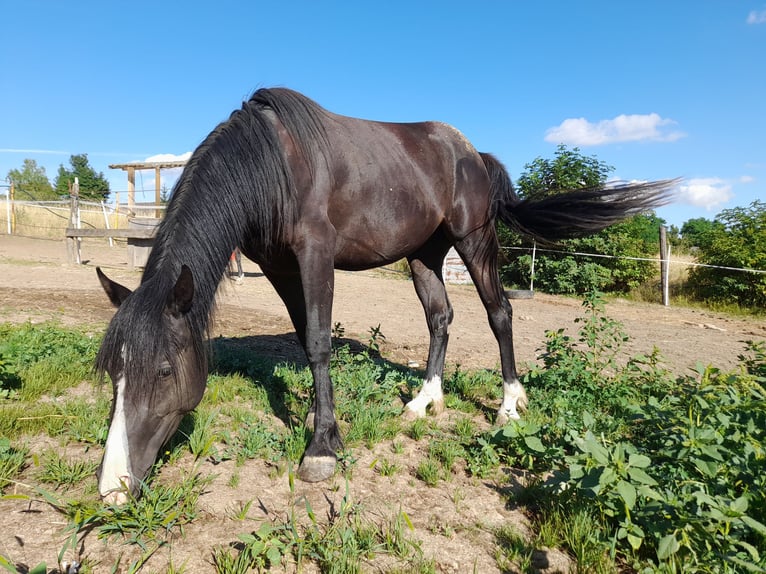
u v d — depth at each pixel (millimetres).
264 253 2844
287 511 2189
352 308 8695
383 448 2975
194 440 2623
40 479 2258
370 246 3100
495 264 3734
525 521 2283
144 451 2006
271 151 2588
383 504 2328
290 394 3566
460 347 6098
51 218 21641
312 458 2512
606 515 2174
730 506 1819
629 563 1957
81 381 3648
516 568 1928
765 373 3838
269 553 1689
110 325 2004
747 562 1614
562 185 11875
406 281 13898
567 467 2707
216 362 4168
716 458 2070
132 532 1875
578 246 12766
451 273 14250
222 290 2539
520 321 8359
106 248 17250
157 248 2260
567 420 3107
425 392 3637
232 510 2152
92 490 2184
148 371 1952
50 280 9172
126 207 17797
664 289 11711
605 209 3502
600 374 4562
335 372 3973
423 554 1972
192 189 2387
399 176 3148
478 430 3332
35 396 3184
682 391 3326
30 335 4367
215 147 2504
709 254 11859
